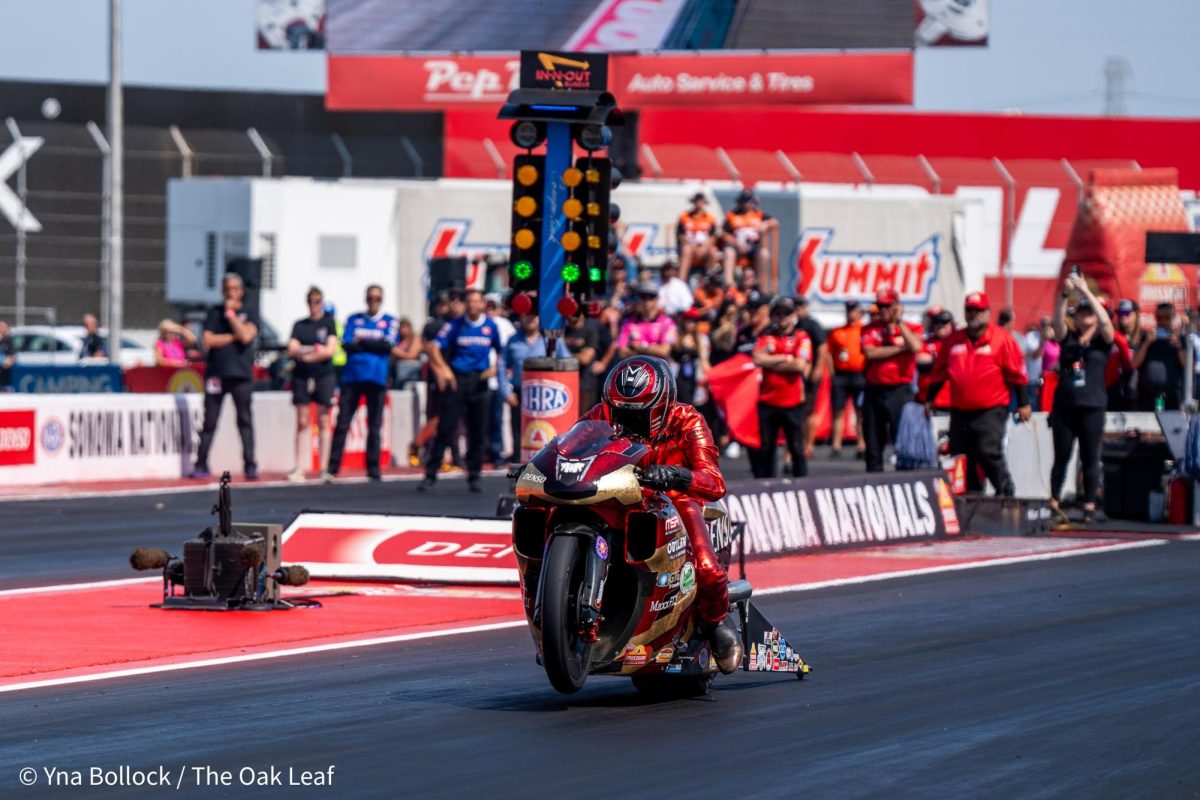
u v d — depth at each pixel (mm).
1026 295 118812
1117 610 31203
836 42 101375
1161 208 76062
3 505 49625
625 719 21062
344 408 58312
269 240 84812
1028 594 33438
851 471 63438
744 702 22312
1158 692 22984
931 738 19984
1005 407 44562
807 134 125500
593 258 37312
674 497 22281
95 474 57688
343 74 106875
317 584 33844
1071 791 17500
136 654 25547
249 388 58875
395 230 87312
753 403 50906
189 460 60562
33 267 123562
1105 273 75625
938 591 33875
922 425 49219
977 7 101125
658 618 21359
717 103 104500
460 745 19375
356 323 58438
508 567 33594
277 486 56531
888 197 92625
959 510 44531
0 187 122625
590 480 20688
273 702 21906
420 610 30516
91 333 91125
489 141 114875
